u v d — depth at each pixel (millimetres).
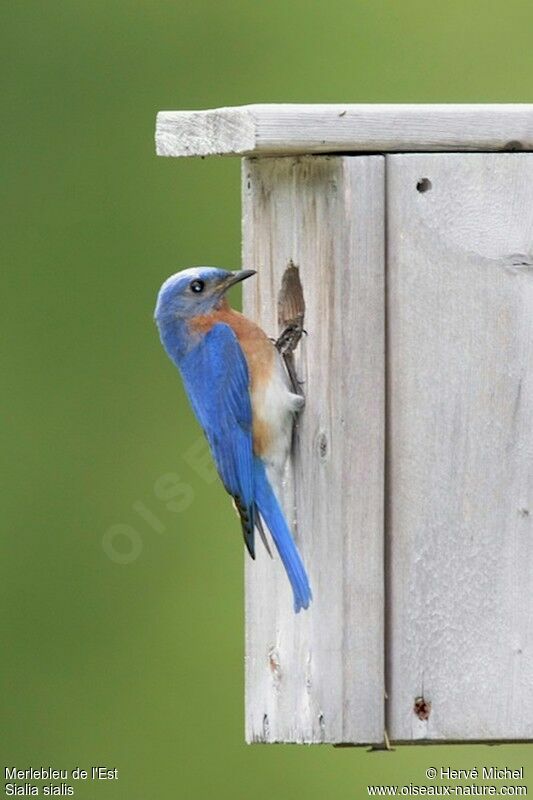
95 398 17875
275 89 18406
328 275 10508
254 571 11719
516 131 10406
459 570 10430
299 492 11039
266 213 11469
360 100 18250
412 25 18297
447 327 10375
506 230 10406
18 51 18578
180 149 11047
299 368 11102
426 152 10398
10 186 18438
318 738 10531
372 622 10328
